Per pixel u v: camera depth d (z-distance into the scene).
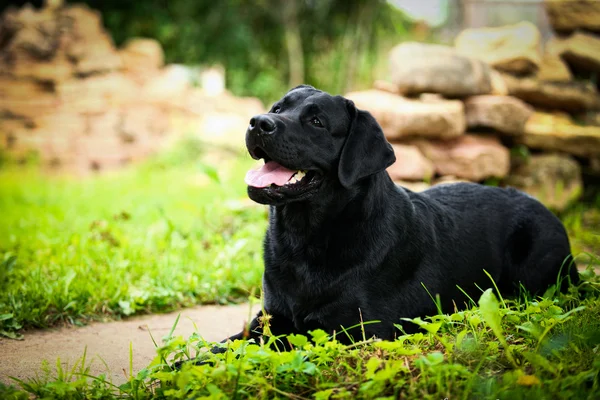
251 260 5.95
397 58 8.04
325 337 3.13
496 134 8.31
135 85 15.38
